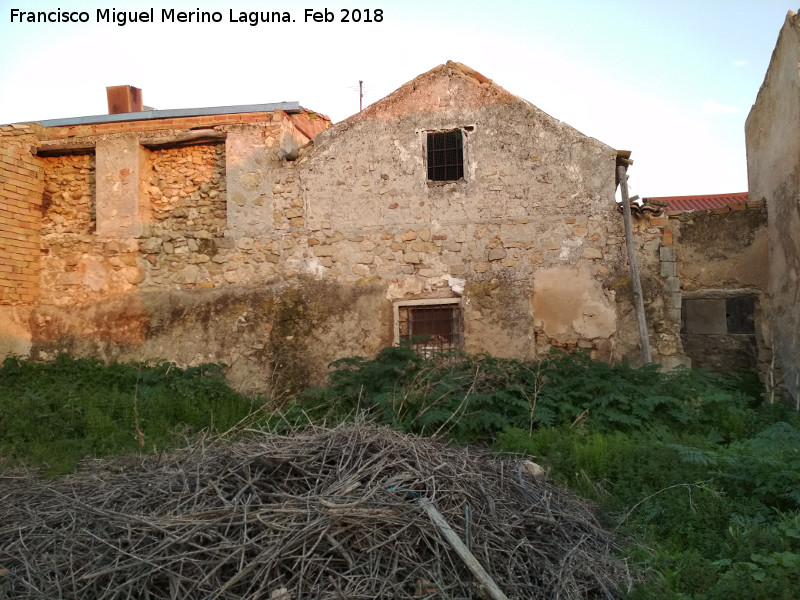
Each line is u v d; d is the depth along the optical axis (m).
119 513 4.13
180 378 9.27
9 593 3.84
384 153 9.76
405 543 4.05
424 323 9.62
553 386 8.06
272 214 9.96
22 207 10.23
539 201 9.35
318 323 9.70
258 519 4.02
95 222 10.42
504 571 4.11
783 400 9.04
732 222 10.07
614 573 4.30
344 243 9.76
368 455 4.84
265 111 10.24
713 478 5.51
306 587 3.76
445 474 4.74
